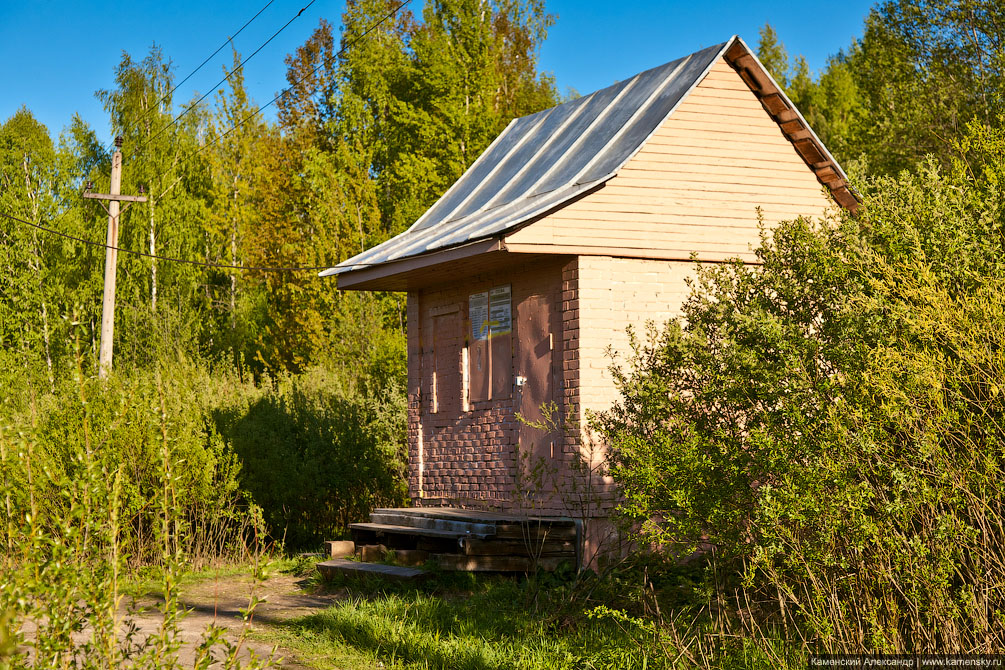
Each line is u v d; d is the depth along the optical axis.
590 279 12.05
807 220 8.08
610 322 12.10
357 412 18.39
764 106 13.20
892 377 6.18
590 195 12.16
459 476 13.98
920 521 6.27
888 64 26.53
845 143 30.31
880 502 6.28
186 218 41.62
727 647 7.36
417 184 32.31
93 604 5.00
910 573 5.91
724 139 12.95
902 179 7.30
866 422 6.22
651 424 8.74
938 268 6.67
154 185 41.59
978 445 6.02
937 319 6.12
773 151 13.21
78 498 5.48
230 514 14.54
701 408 8.20
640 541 8.10
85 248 40.88
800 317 7.48
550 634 8.64
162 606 5.44
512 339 13.09
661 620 7.95
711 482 7.38
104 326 24.36
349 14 40.38
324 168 31.84
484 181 15.77
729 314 7.86
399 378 23.27
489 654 7.89
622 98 14.58
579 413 11.85
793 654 6.85
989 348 6.01
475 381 13.81
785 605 7.68
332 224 29.48
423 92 36.25
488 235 11.63
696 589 8.01
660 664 7.20
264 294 39.75
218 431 16.02
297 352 29.23
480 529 11.56
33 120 45.22
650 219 12.42
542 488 12.33
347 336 25.98
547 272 12.54
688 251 12.54
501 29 39.88
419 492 14.75
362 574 11.68
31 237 40.31
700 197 12.72
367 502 17.47
